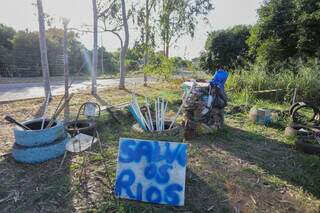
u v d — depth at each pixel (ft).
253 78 31.07
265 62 44.19
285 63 44.29
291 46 49.16
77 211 8.42
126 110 18.94
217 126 16.62
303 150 14.17
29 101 26.35
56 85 51.06
